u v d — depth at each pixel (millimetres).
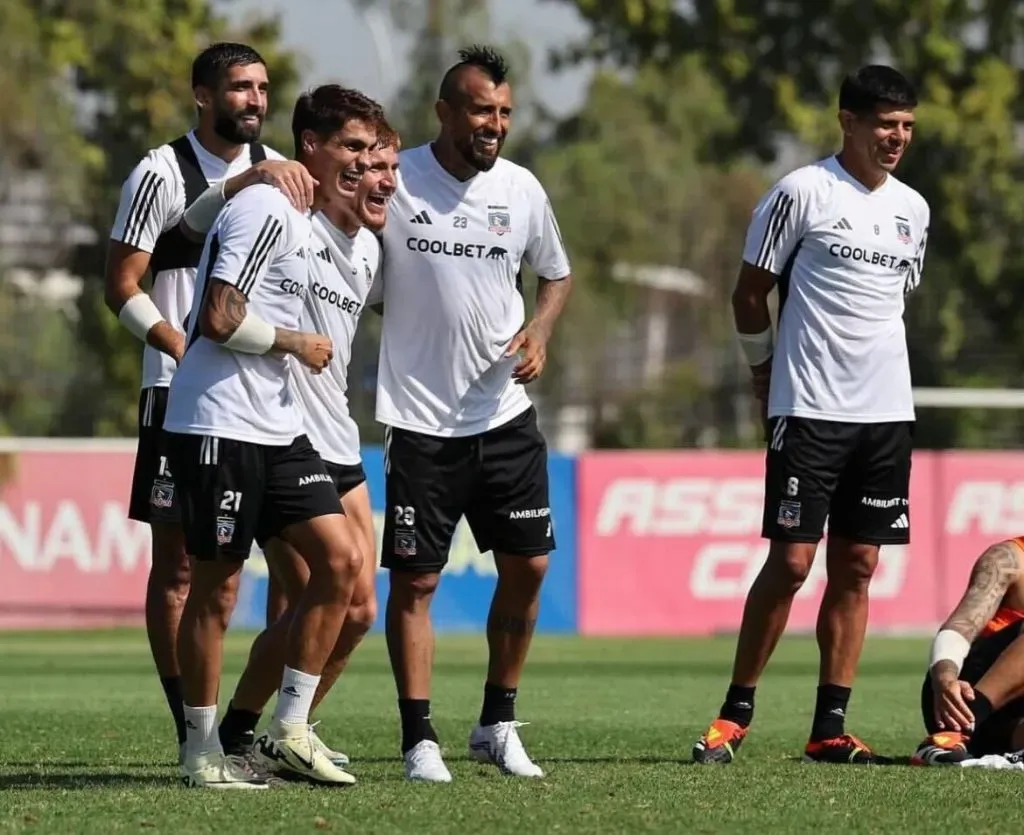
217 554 22234
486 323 24859
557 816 20156
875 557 27016
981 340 115062
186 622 22609
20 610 69312
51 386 107375
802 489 26375
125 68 109875
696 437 123062
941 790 22375
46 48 106312
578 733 31344
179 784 23062
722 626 73000
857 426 26516
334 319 24359
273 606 26219
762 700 39594
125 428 106250
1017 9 114000
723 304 137250
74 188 104438
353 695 40562
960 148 110250
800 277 26531
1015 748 25984
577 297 131250
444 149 24828
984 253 111375
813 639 69812
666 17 116188
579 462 72312
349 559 22781
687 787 22781
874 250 26438
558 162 136875
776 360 26766
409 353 24891
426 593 24766
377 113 24047
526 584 25312
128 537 70250
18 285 106500
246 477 22234
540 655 58531
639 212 136000
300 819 19828
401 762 26703
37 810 20422
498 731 25047
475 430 24891
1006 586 26297
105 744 28531
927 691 26625
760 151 117438
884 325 26656
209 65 26094
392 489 24812
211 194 24297
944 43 111688
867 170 26547
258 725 32844
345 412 25000
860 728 32812
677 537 72875
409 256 24750
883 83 26297
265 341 21984
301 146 24047
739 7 114500
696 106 141375
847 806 21047
